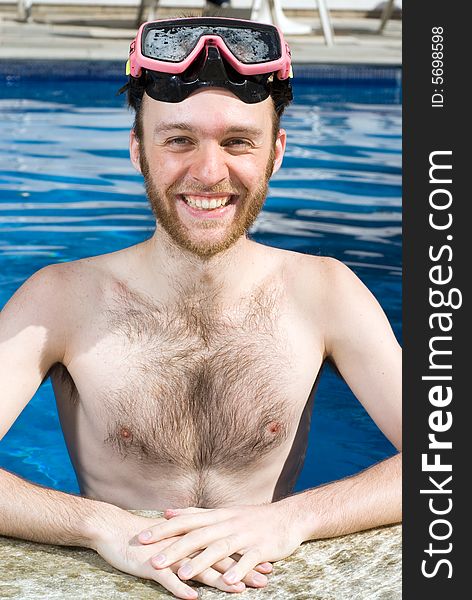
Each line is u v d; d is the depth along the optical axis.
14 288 6.19
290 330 3.36
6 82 11.66
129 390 3.24
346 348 3.42
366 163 9.03
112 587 2.67
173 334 3.28
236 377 3.27
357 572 2.76
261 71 2.99
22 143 9.27
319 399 5.35
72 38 13.55
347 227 7.37
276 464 3.36
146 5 15.27
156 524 2.85
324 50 13.12
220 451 3.27
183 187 3.01
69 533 2.84
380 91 12.28
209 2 14.01
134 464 3.28
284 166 8.92
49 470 4.66
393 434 3.35
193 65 2.96
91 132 9.76
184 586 2.65
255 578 2.71
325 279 3.45
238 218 3.08
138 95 3.13
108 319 3.30
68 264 3.40
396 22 17.41
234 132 2.98
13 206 7.61
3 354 3.21
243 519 2.87
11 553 2.82
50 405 5.29
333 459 4.78
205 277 3.21
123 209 7.67
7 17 15.67
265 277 3.38
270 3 14.90
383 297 6.23
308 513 2.91
